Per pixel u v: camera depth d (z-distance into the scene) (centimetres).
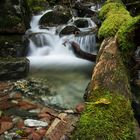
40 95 499
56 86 545
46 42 780
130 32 455
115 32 516
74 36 794
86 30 862
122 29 471
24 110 435
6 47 665
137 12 702
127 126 279
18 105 452
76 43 735
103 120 279
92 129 271
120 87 347
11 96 487
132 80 435
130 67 455
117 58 421
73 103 468
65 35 813
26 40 727
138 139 288
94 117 285
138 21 450
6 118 405
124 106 305
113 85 350
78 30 845
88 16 1038
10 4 750
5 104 453
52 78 590
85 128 275
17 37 721
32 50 752
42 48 769
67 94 507
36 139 350
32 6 1074
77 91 523
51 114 421
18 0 776
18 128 377
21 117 410
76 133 281
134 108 360
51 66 671
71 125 374
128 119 289
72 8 1117
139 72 452
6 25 726
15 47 677
